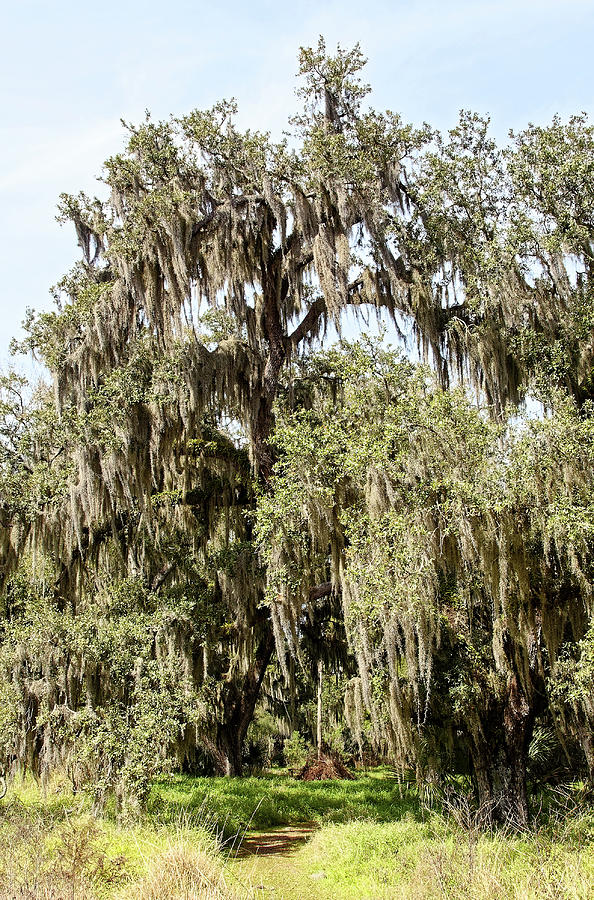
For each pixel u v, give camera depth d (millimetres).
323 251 16359
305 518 13453
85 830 8797
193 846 8820
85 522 15539
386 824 12422
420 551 10750
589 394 14031
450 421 11344
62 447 15672
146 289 15734
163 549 17609
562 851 7430
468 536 10336
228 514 18484
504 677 11297
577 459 10469
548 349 14453
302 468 13305
